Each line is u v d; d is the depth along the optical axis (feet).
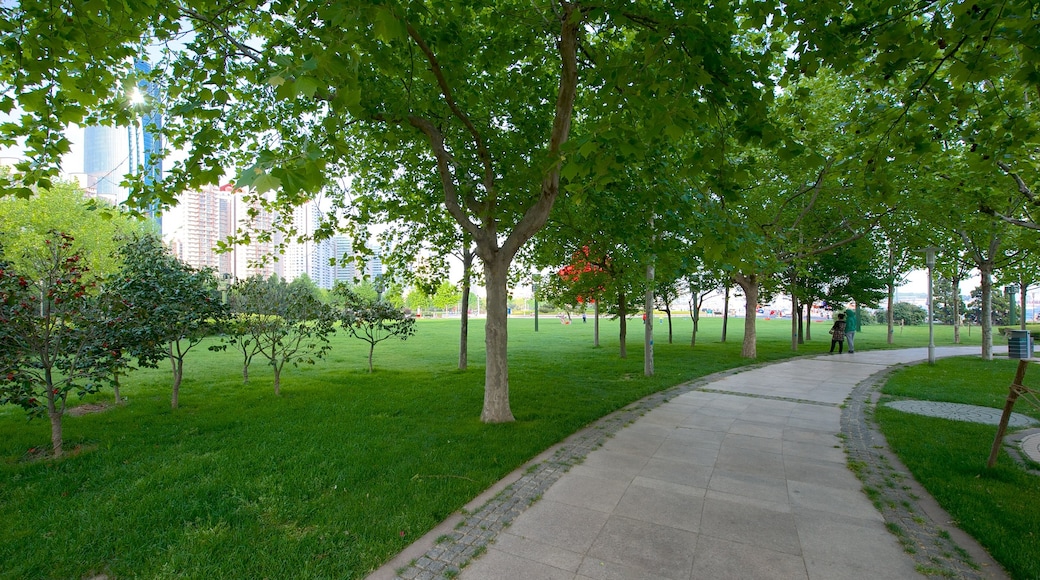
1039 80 13.11
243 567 10.67
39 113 15.74
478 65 23.40
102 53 14.29
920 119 16.16
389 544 11.53
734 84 14.62
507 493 14.84
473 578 10.27
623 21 15.35
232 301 31.65
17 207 65.82
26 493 14.74
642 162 21.03
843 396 30.14
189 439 20.40
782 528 12.56
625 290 43.52
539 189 25.04
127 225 82.58
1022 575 10.19
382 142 23.89
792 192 44.88
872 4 15.61
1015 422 23.22
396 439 20.16
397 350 62.69
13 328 17.37
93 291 22.80
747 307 51.78
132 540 11.84
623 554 11.26
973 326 147.84
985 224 35.01
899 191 36.45
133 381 35.78
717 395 30.45
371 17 10.74
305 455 17.95
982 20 12.82
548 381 35.29
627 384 33.78
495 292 23.43
